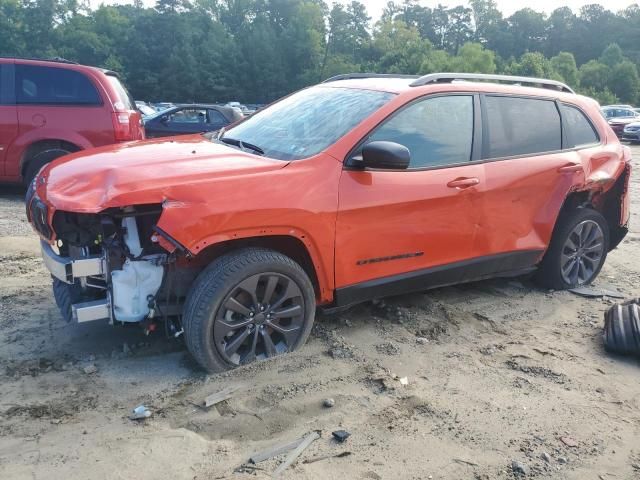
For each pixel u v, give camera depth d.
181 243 3.32
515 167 4.75
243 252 3.61
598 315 5.01
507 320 4.80
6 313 4.43
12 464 2.81
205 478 2.79
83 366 3.73
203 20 109.44
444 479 2.88
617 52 113.94
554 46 145.25
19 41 101.44
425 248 4.32
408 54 97.94
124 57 102.19
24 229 6.87
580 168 5.20
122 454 2.93
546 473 2.96
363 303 4.89
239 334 3.70
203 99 102.62
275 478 2.80
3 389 3.44
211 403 3.37
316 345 4.11
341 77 5.25
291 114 4.60
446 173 4.34
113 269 3.51
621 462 3.08
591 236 5.58
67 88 8.47
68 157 4.12
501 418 3.40
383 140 4.09
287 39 108.06
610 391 3.79
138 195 3.28
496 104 4.80
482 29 148.12
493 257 4.77
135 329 4.26
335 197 3.82
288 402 3.43
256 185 3.57
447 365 3.99
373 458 2.99
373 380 3.72
